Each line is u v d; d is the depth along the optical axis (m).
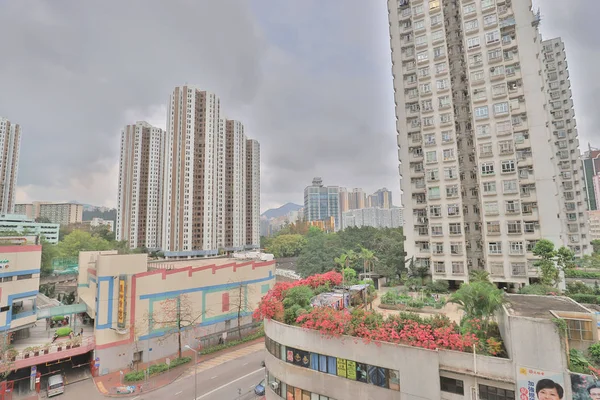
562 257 34.38
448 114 47.94
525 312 15.34
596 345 14.34
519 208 42.47
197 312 44.62
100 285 37.25
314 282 28.42
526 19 44.81
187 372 37.44
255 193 136.75
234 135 122.88
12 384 32.34
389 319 18.27
